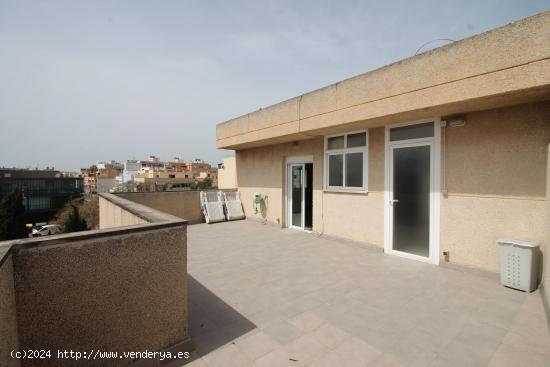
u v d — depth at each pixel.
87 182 90.44
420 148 5.97
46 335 2.23
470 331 3.38
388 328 3.47
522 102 4.57
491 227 4.99
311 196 9.10
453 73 4.56
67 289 2.31
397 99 5.36
